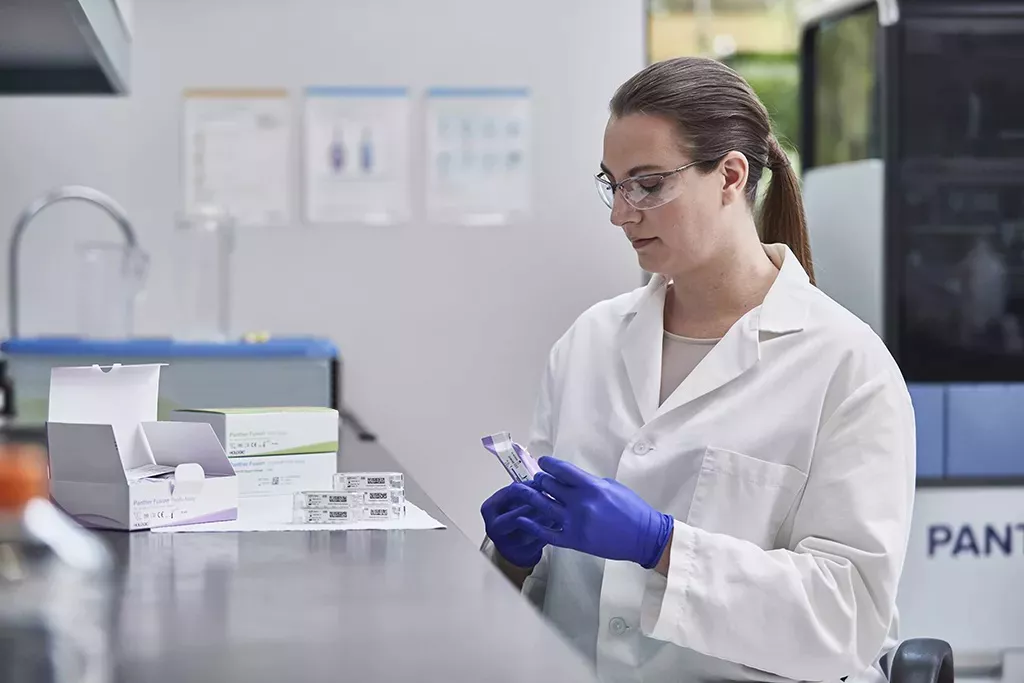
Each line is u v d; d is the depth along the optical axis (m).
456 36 3.25
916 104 3.19
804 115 3.71
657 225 1.58
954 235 3.23
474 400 3.29
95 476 1.30
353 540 1.24
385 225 3.25
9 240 3.15
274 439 1.50
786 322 1.61
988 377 3.26
